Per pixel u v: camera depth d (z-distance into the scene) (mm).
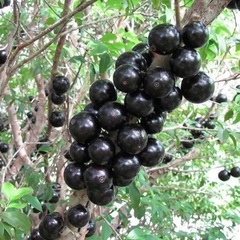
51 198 667
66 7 516
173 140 957
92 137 357
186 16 365
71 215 376
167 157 939
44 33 443
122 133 347
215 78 799
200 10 357
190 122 855
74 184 368
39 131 924
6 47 653
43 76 910
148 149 365
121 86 346
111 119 348
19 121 1182
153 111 370
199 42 344
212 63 953
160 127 370
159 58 358
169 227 1092
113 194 377
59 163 740
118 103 360
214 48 543
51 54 998
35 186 691
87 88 805
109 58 542
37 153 871
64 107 725
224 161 1125
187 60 340
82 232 400
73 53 844
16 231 446
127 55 371
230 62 975
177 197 1101
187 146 946
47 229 388
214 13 358
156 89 338
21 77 1229
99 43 559
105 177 351
